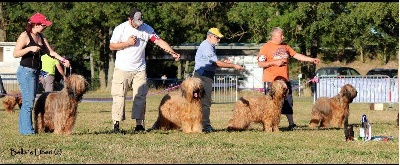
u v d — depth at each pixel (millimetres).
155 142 9758
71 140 9930
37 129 11344
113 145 9273
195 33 42469
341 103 13820
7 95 19609
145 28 11750
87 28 41250
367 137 10391
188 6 41688
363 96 23391
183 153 8453
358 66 59938
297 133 11547
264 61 12383
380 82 23297
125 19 39125
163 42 11758
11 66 32094
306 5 35750
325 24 35781
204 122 12219
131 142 9734
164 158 7953
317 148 9211
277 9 37188
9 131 11930
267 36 38219
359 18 35219
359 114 20562
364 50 58719
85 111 20719
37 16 11000
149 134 11016
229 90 31609
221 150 8836
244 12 37938
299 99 32281
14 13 42375
